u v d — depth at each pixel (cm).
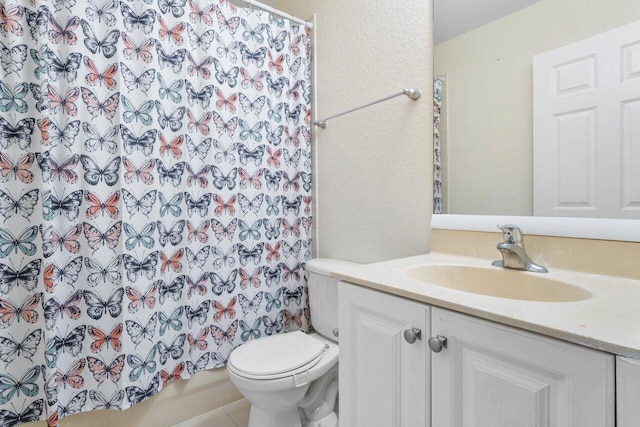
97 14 123
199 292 148
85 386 124
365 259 154
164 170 136
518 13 103
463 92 117
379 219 146
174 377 141
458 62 118
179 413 149
